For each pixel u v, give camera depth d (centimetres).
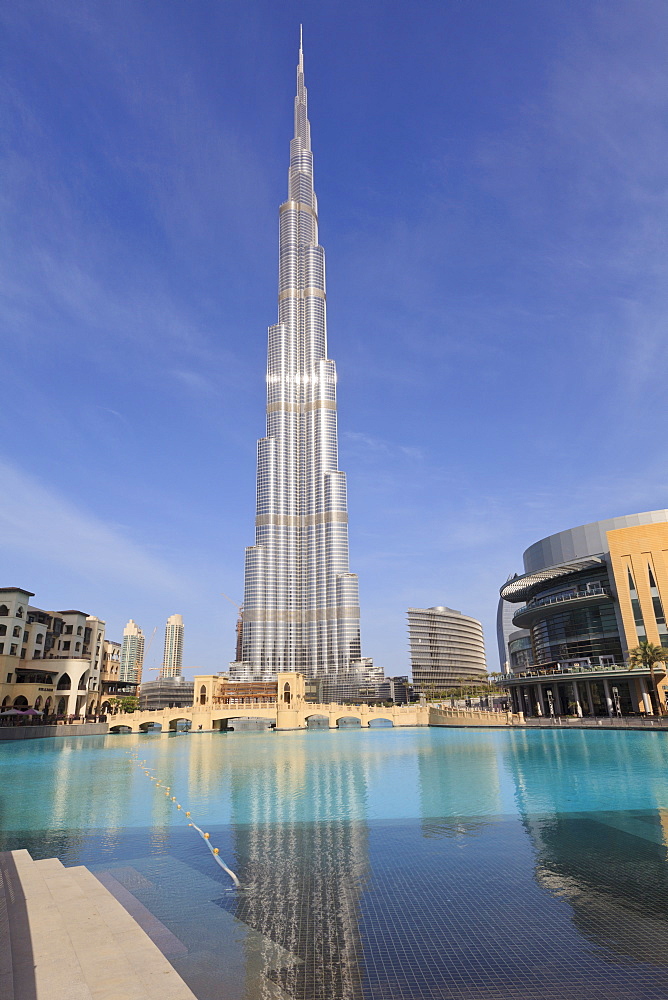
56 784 3588
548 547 10519
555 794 2706
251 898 1371
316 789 3134
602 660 8750
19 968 820
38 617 10856
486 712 8962
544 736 6256
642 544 8119
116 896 1402
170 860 1727
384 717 12431
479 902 1291
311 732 10962
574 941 1062
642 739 5341
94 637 12656
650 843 1762
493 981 923
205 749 6469
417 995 886
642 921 1145
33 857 1791
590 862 1570
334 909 1282
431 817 2275
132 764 4831
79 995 734
